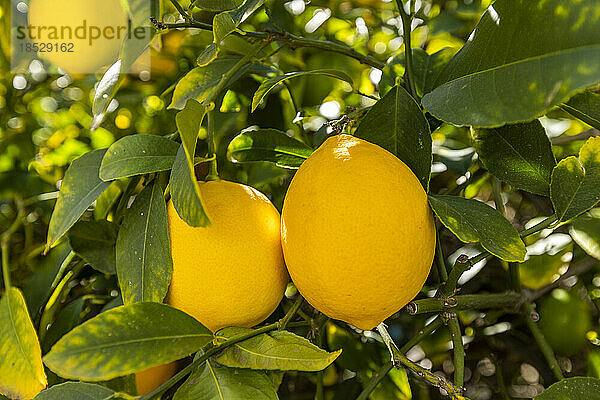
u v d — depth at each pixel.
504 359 0.68
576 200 0.52
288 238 0.49
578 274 0.65
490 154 0.55
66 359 0.46
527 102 0.45
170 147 0.52
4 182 0.70
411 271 0.48
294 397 0.67
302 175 0.49
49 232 0.53
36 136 0.76
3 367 0.52
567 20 0.44
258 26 0.68
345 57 0.73
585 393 0.50
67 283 0.61
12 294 0.53
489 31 0.48
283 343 0.49
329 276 0.48
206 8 0.54
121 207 0.60
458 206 0.50
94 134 0.75
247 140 0.60
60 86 0.75
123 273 0.51
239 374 0.49
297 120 0.63
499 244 0.49
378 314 0.49
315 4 0.73
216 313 0.50
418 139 0.51
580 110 0.51
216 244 0.50
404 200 0.48
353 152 0.49
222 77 0.58
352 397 0.64
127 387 0.53
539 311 0.64
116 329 0.47
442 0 0.74
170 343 0.48
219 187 0.52
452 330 0.55
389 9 0.75
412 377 0.66
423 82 0.58
